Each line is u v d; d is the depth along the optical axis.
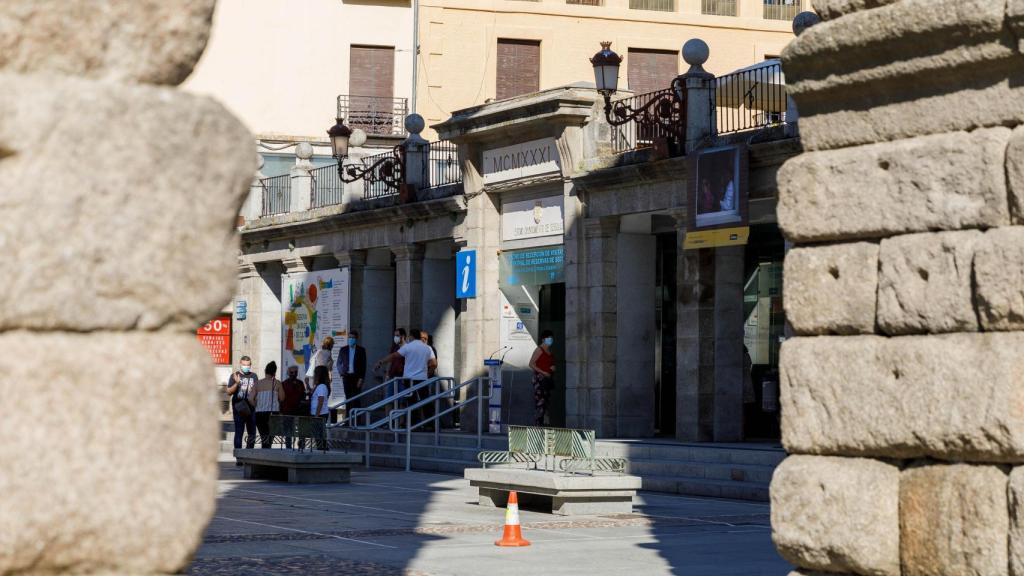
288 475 23.62
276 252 39.03
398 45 45.44
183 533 4.03
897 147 7.13
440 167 32.69
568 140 27.02
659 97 25.19
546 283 28.41
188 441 4.06
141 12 4.04
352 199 35.72
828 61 7.36
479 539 15.09
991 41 6.73
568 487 17.77
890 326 7.07
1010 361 6.53
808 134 7.58
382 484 23.39
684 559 13.37
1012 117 6.76
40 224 3.84
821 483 7.20
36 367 3.84
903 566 6.92
